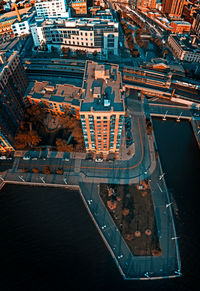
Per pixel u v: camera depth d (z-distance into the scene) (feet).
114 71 445.37
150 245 331.36
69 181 412.57
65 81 622.54
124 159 445.37
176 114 544.62
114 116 356.79
